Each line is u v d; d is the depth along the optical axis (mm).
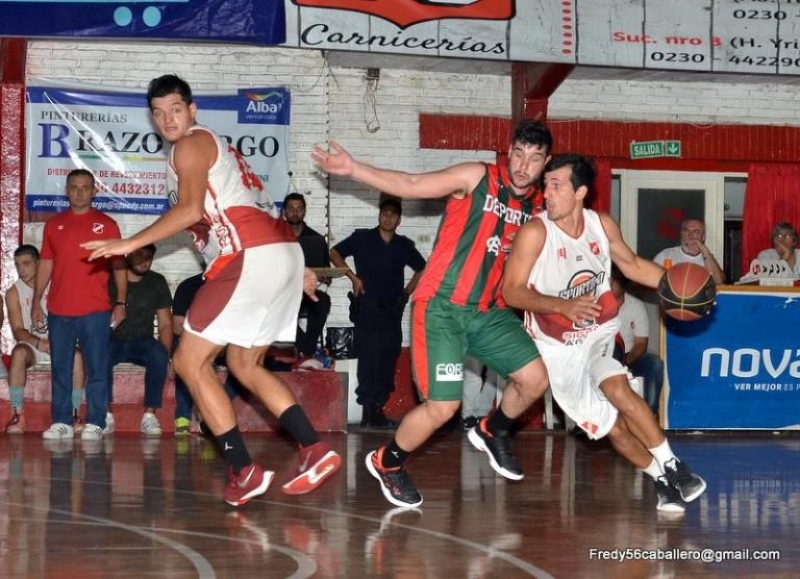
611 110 13328
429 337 5961
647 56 11047
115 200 12156
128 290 10422
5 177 11414
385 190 5688
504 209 5910
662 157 13344
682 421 11086
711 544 5262
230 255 5812
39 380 10438
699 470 8305
